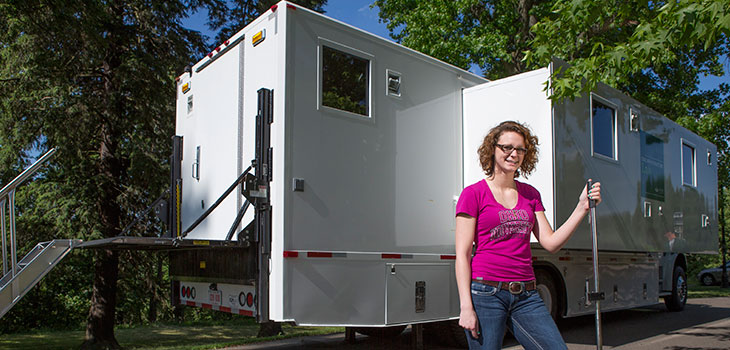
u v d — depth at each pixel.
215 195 5.92
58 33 9.79
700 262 37.41
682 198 9.91
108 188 11.72
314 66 5.14
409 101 5.97
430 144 6.17
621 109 7.80
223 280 5.30
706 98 18.39
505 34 16.48
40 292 16.55
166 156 12.10
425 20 15.92
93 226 11.32
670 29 4.96
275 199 4.82
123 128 11.40
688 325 9.08
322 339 8.12
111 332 11.60
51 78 10.64
